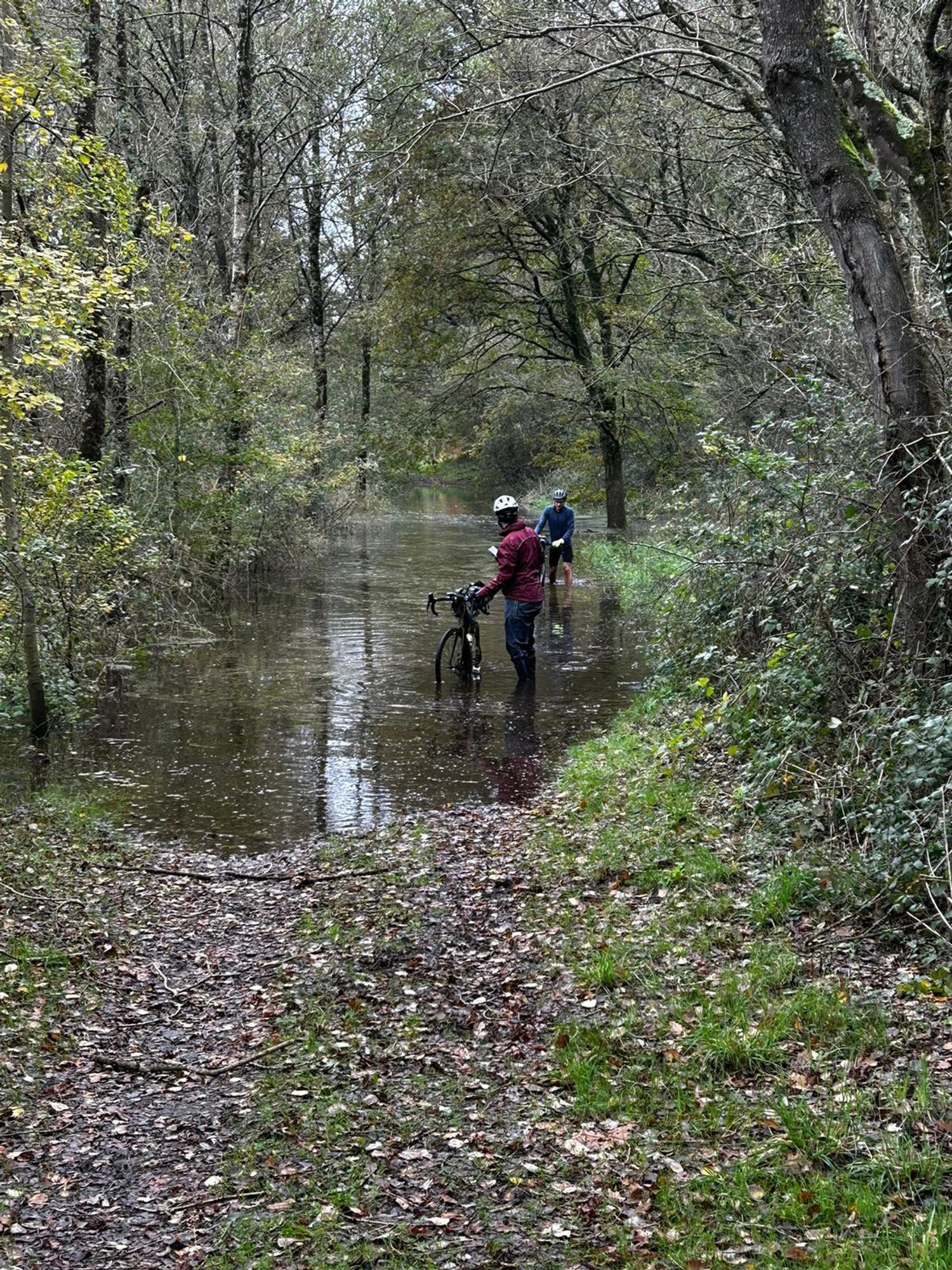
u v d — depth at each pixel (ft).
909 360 21.36
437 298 86.33
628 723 34.47
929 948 16.25
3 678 36.47
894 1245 10.69
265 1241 11.98
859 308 21.86
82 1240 12.25
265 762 32.71
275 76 88.74
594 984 17.16
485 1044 15.97
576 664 46.62
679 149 53.52
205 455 64.59
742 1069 14.29
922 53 26.25
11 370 29.66
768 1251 10.85
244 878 23.81
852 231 21.63
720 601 33.09
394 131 58.49
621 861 22.07
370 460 100.17
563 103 58.75
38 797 29.01
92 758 33.35
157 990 18.56
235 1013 17.67
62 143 36.40
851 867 18.76
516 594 42.52
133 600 50.88
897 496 21.70
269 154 104.37
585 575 77.25
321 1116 14.37
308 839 26.17
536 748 33.68
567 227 75.66
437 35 48.91
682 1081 14.14
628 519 104.37
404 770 31.73
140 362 55.11
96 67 45.65
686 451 85.92
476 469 203.00
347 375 133.59
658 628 40.47
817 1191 11.59
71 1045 16.67
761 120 31.35
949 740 18.06
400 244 82.23
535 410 135.85
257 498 77.77
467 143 63.31
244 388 65.46
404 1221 12.12
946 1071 13.39
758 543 29.53
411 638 53.93
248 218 72.38
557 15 37.50
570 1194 12.30
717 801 24.30
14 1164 13.71
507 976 18.07
